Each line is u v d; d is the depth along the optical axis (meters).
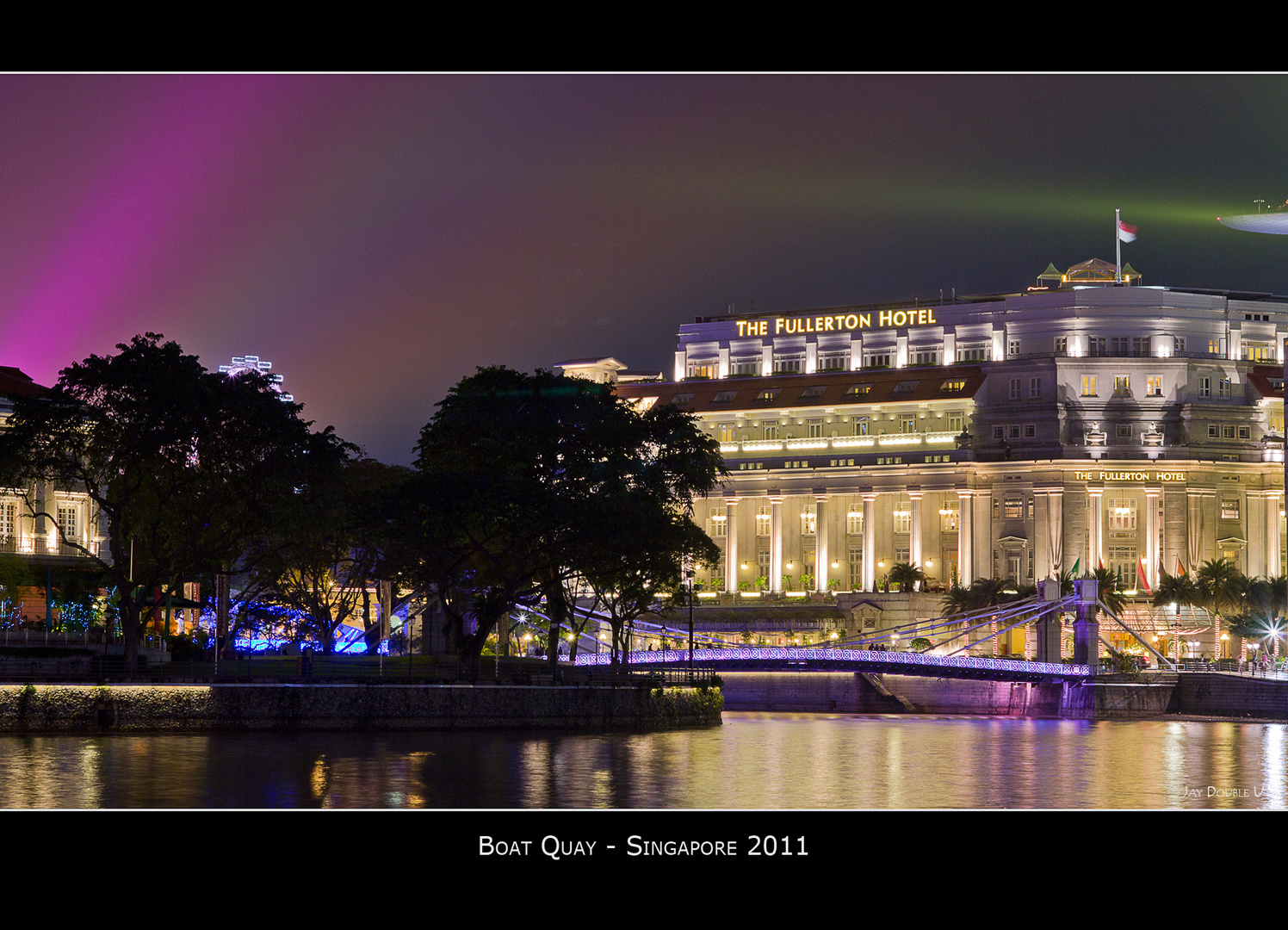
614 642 149.88
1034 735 157.50
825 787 106.06
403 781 98.50
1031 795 105.69
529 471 138.75
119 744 109.38
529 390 143.25
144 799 88.94
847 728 162.00
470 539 136.75
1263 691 190.12
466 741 119.69
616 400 149.12
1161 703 195.50
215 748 109.19
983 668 189.00
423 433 144.62
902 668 186.00
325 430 133.62
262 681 122.06
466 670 131.62
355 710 121.62
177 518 127.56
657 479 147.12
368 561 145.88
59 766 98.75
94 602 157.00
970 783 111.44
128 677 120.06
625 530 134.88
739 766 114.75
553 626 140.12
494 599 137.12
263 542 144.12
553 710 131.75
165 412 122.12
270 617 147.88
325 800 90.75
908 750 135.12
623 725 137.62
